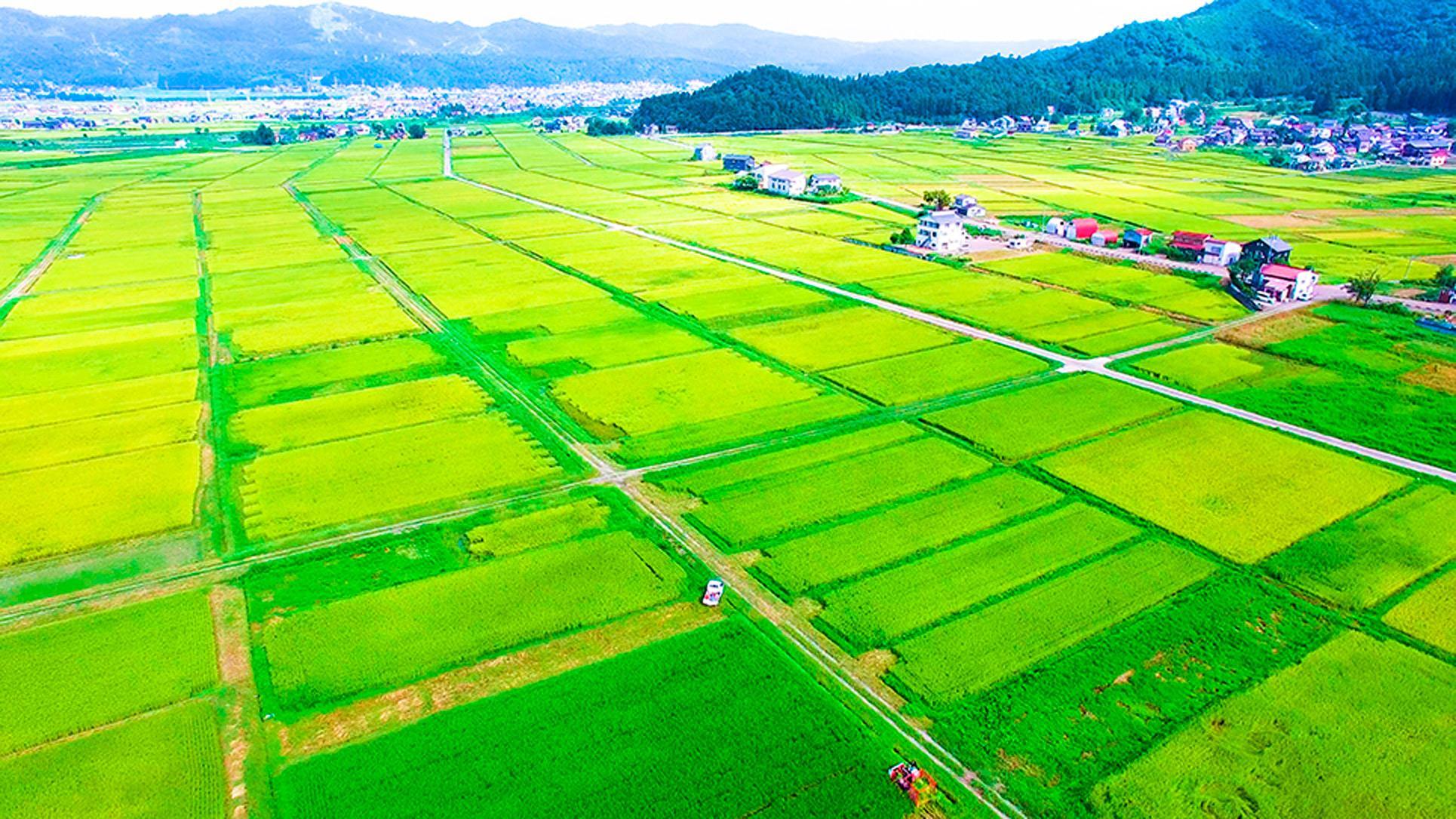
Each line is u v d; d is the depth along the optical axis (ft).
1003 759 131.95
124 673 148.46
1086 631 160.45
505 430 242.78
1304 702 142.72
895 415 254.06
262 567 178.60
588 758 132.05
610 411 255.70
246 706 141.90
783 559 182.50
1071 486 213.05
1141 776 128.57
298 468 220.23
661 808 123.44
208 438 237.66
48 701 142.10
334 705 142.41
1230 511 200.85
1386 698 143.84
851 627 161.58
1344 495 207.62
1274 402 261.03
